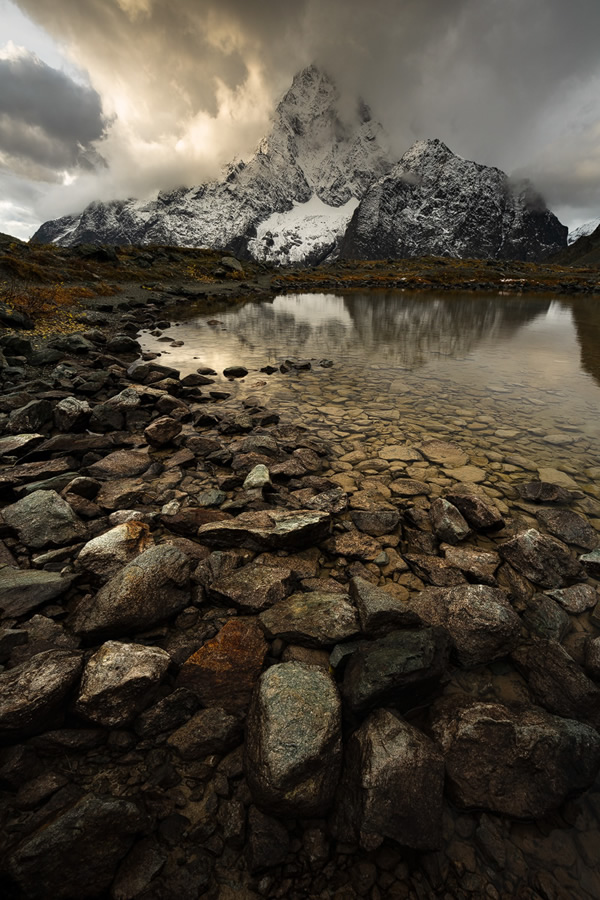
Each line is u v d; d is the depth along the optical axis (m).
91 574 4.45
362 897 2.45
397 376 14.93
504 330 26.55
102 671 3.15
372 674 3.35
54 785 2.76
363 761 2.88
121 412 9.57
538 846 2.74
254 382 13.79
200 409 10.77
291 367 15.69
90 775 2.85
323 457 8.18
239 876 2.49
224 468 7.45
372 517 5.94
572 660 3.72
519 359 18.03
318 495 6.35
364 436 9.31
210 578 4.52
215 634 3.98
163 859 2.51
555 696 3.55
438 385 13.81
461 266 119.56
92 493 6.19
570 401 12.16
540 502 6.66
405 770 2.83
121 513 5.64
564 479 7.48
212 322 27.30
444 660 3.64
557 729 3.17
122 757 2.97
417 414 10.88
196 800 2.78
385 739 2.99
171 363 16.30
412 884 2.51
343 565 5.07
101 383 11.85
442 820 2.81
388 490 6.92
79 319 23.30
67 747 2.95
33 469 6.73
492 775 2.99
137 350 17.88
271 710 3.02
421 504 6.52
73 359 14.90
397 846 2.65
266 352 18.83
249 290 51.09
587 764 3.09
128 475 7.00
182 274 55.78
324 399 12.09
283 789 2.68
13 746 2.90
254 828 2.64
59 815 2.56
